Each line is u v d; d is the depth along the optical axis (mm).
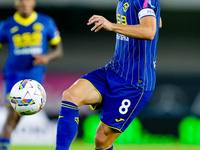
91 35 48531
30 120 36531
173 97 39281
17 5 26391
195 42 48906
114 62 16797
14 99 15375
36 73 26094
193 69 42719
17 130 36250
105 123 16750
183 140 38594
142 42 16062
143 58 16203
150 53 16344
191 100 39312
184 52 47906
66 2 50719
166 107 39094
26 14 26250
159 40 48938
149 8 15109
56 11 50438
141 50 16141
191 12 50000
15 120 24594
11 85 25594
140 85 16344
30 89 15430
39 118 36750
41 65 26312
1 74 36344
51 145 36219
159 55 47375
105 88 16516
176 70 40031
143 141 38156
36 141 36500
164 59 47094
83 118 37875
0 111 35812
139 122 38500
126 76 16344
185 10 50031
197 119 38844
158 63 46562
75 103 15336
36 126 36625
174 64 46531
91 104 16406
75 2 50531
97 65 45406
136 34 14516
